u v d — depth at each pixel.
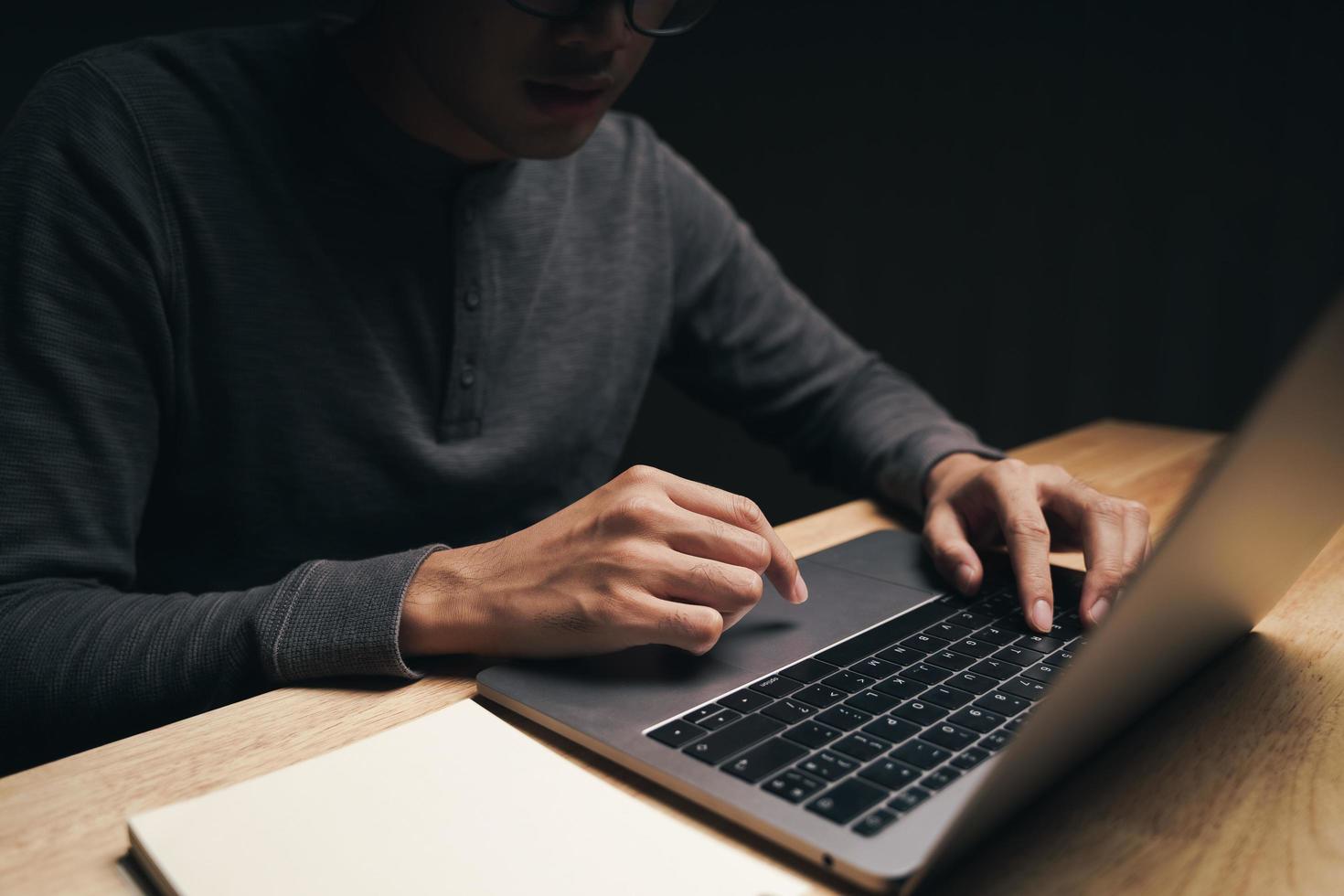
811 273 2.39
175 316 0.80
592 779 0.43
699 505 0.60
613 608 0.53
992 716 0.48
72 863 0.39
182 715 0.58
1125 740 0.49
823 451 1.15
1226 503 0.35
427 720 0.48
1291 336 1.76
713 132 2.48
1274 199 1.76
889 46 2.16
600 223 1.08
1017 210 2.06
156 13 1.91
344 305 0.87
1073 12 1.91
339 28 0.91
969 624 0.60
